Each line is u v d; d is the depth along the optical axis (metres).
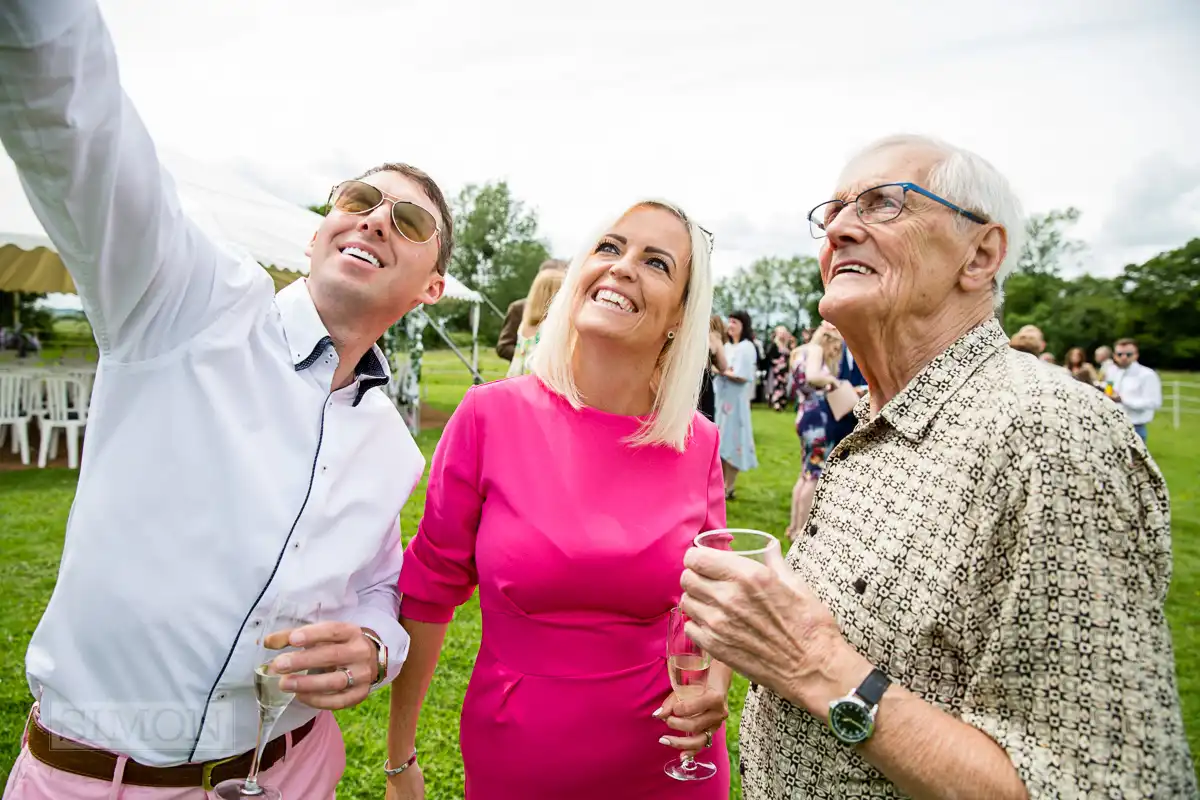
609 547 1.50
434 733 2.96
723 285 64.75
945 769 0.93
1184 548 6.39
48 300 24.64
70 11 0.91
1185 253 52.12
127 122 1.05
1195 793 0.85
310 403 1.39
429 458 9.10
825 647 1.05
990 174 1.21
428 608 1.66
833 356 5.22
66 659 1.24
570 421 1.64
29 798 1.27
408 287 1.48
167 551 1.24
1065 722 0.88
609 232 1.63
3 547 4.88
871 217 1.23
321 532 1.37
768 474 9.56
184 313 1.28
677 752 1.56
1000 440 1.01
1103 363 15.53
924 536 1.06
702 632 1.15
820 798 1.13
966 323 1.23
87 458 1.29
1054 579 0.91
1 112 0.95
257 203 8.88
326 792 1.51
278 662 1.20
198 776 1.28
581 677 1.50
